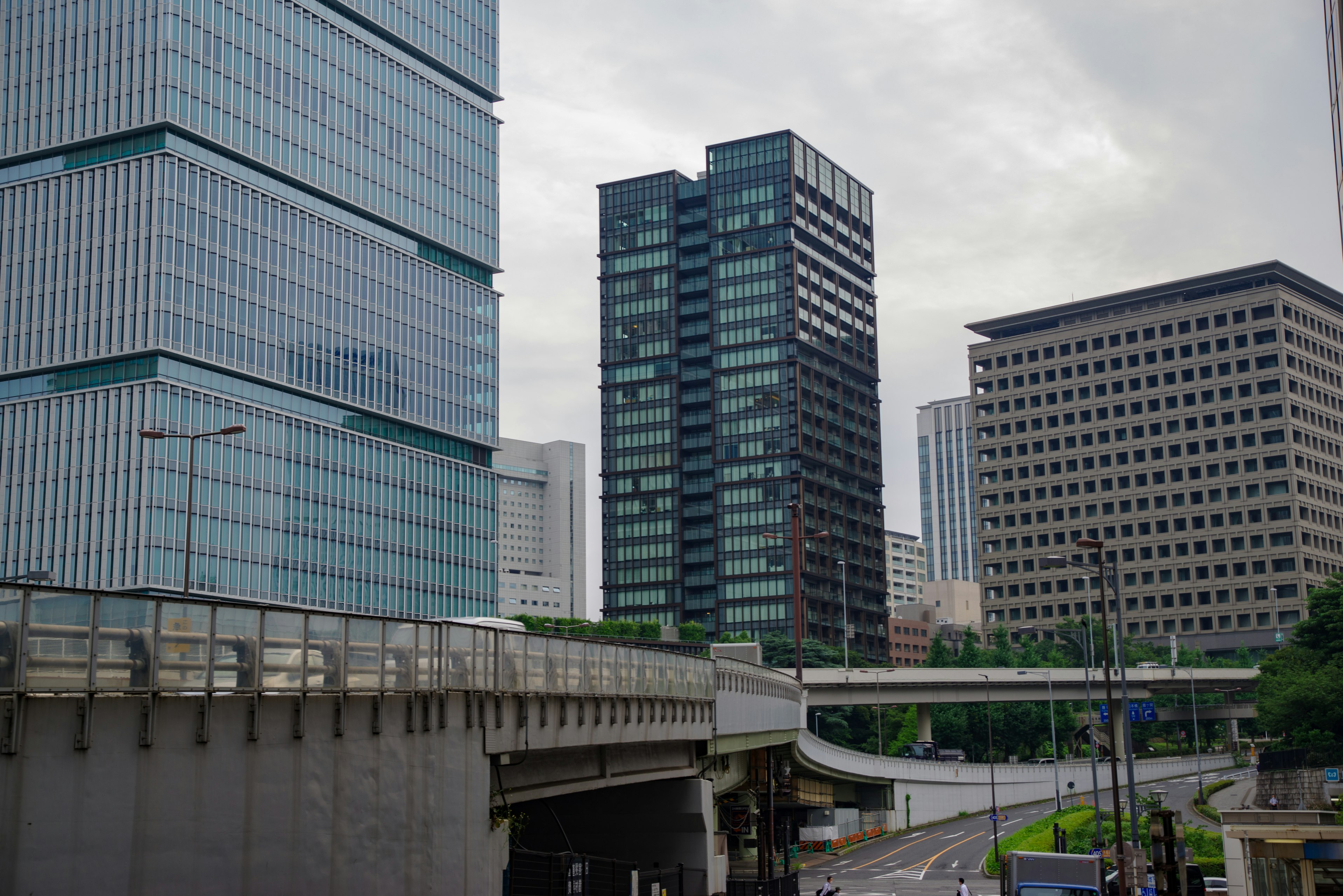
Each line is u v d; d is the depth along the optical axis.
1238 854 43.59
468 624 35.62
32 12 141.00
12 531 133.75
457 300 170.62
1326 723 107.38
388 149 160.75
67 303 135.00
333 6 155.38
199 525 131.25
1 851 22.23
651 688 47.41
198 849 25.59
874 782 121.19
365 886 29.64
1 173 141.12
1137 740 167.88
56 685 23.20
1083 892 41.00
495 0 181.88
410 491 160.00
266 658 27.45
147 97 134.38
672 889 49.91
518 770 38.09
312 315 148.00
